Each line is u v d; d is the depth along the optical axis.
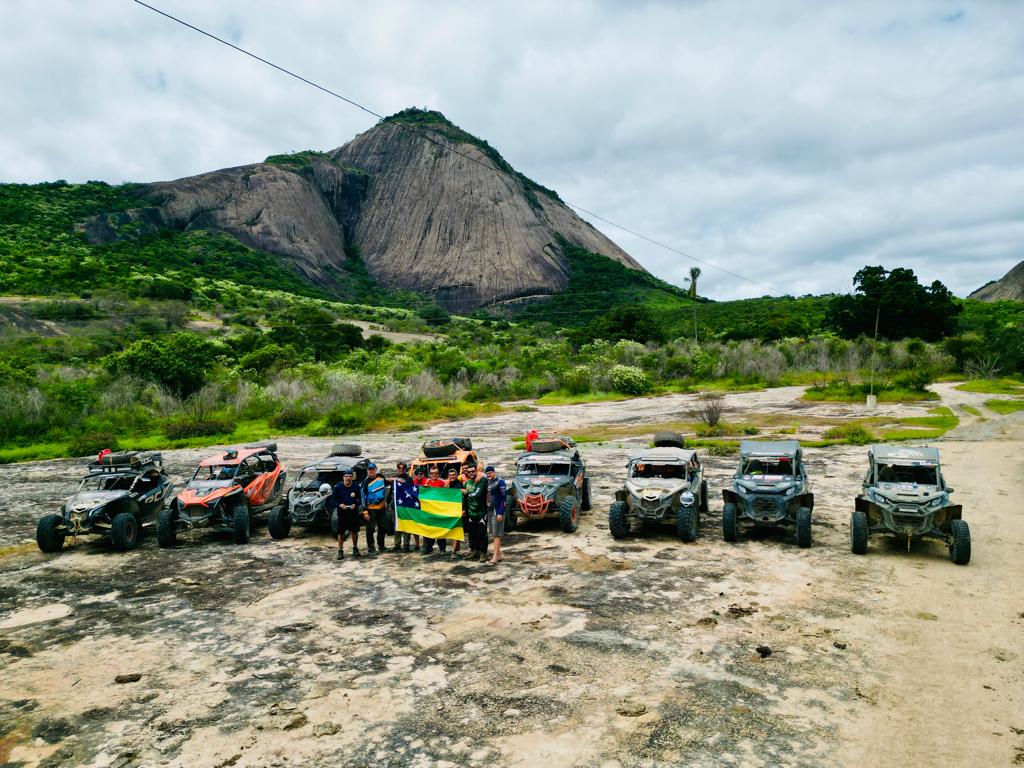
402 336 129.12
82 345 77.44
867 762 5.58
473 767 5.68
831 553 12.03
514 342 104.19
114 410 40.03
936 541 12.73
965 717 6.29
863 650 7.88
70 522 13.70
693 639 8.30
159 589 11.23
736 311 149.75
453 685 7.27
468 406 47.84
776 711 6.49
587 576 11.05
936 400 41.53
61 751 6.14
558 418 41.19
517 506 14.42
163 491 15.73
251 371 55.81
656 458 14.32
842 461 22.11
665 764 5.62
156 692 7.33
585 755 5.80
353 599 10.36
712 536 13.54
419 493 13.09
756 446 13.97
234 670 7.86
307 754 5.98
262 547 14.07
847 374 52.41
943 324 90.19
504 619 9.22
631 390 55.09
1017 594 9.62
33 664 8.17
